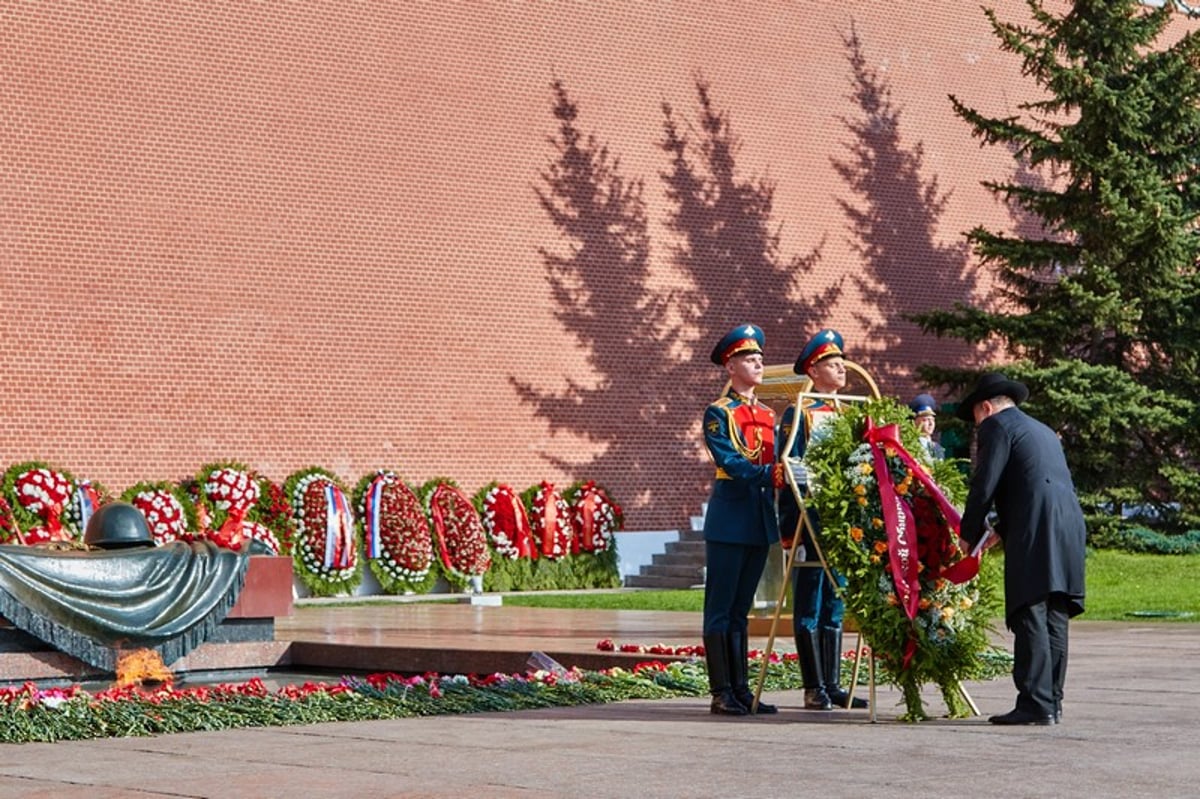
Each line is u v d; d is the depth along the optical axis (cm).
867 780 719
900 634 950
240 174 2772
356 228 2880
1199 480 3123
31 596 1491
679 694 1149
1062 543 922
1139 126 2988
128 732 951
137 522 1642
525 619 2050
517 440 3017
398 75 2945
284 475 2780
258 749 848
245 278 2762
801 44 3416
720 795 681
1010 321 3064
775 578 1591
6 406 2531
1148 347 3195
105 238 2638
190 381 2698
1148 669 1245
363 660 1606
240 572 1641
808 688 1040
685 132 3253
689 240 3234
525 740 871
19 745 898
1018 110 3681
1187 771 737
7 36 2580
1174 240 2927
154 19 2709
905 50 3553
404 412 2905
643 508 3138
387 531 2808
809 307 3359
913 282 3494
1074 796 675
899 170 3506
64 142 2612
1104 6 2995
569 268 3095
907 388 3459
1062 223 3138
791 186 3366
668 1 3262
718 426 1016
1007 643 1577
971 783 709
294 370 2800
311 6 2869
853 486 969
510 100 3059
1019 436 935
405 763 786
